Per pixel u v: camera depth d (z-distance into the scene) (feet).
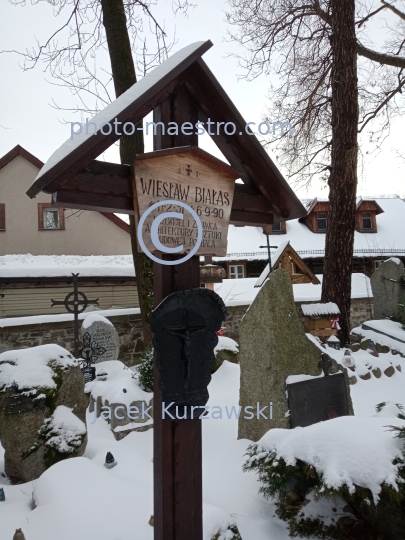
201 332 7.72
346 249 30.32
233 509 11.21
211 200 7.97
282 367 15.30
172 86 7.55
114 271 38.45
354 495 8.76
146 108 7.18
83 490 10.55
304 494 10.63
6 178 47.19
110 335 28.09
